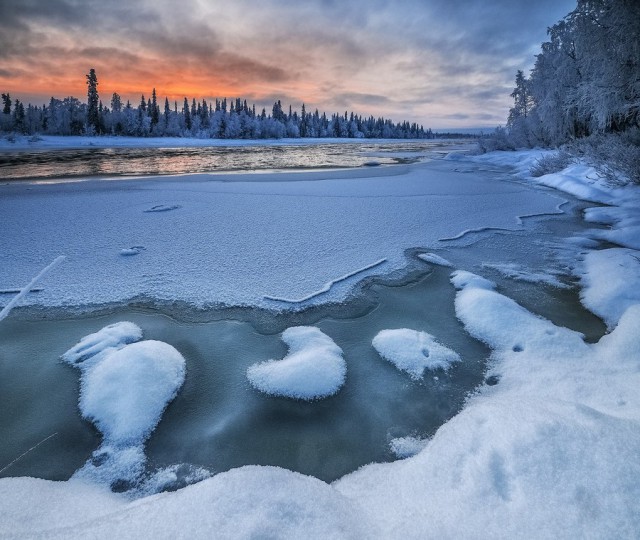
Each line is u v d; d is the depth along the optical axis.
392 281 5.55
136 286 5.23
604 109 11.53
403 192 13.11
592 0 10.24
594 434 1.87
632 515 1.45
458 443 2.25
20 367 3.59
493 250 6.89
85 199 11.57
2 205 10.62
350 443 2.79
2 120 66.81
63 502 2.23
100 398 3.10
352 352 3.88
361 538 1.68
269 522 1.63
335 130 122.00
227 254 6.46
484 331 4.16
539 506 1.60
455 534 1.60
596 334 4.08
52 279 5.41
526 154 24.95
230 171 21.39
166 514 1.67
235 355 3.83
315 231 7.93
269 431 2.91
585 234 7.85
